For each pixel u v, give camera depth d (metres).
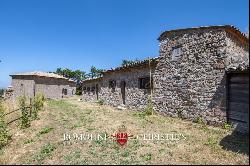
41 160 9.34
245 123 11.73
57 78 40.91
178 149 9.62
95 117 17.33
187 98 15.00
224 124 12.79
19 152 10.66
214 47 13.66
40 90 38.38
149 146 10.08
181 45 15.52
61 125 15.10
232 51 13.70
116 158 8.95
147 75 18.41
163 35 16.91
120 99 22.47
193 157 8.74
